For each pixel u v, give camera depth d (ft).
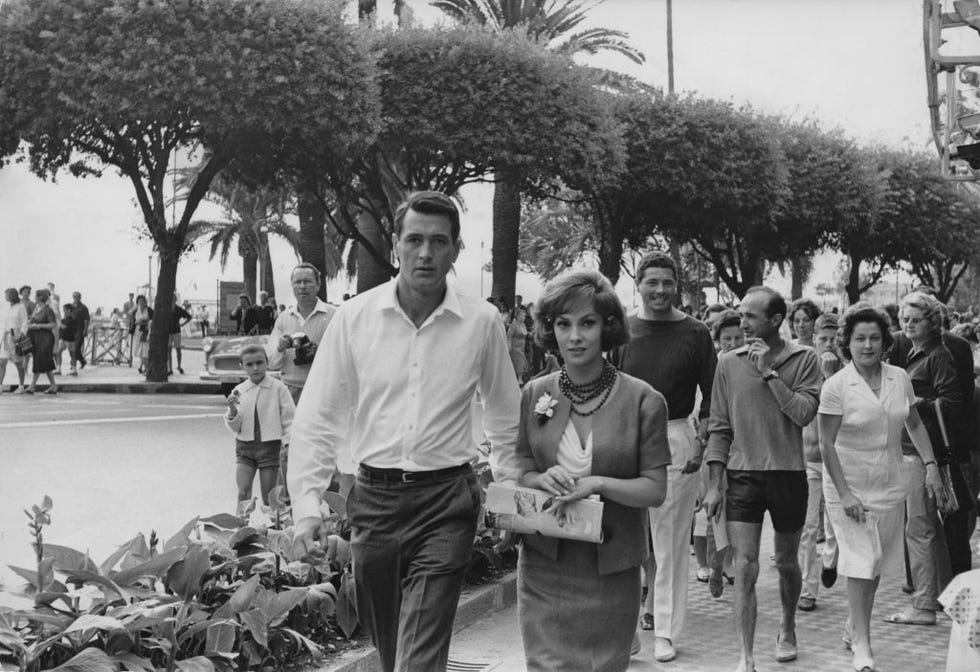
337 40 69.10
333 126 69.72
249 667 15.16
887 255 149.18
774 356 18.16
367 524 12.25
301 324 28.17
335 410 12.51
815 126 124.67
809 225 124.57
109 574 14.55
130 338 104.47
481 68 75.51
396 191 92.89
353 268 173.27
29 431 46.88
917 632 20.10
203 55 64.69
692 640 19.71
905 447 21.02
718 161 98.63
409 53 75.51
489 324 12.53
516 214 94.22
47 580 14.23
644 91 102.01
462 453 12.34
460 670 17.29
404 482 12.10
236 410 25.08
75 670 12.35
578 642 11.99
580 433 12.26
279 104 67.92
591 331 12.11
